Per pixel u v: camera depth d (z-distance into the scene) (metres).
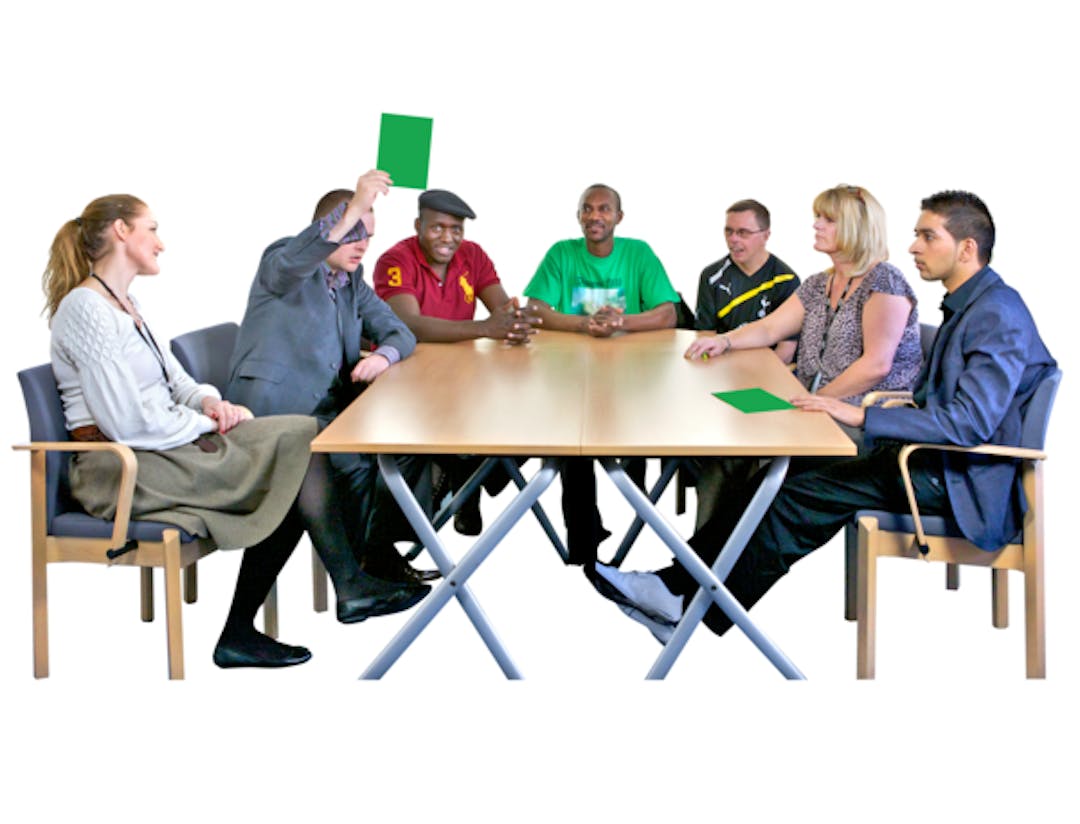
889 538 4.55
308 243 4.92
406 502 4.29
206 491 4.56
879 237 5.32
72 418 4.59
